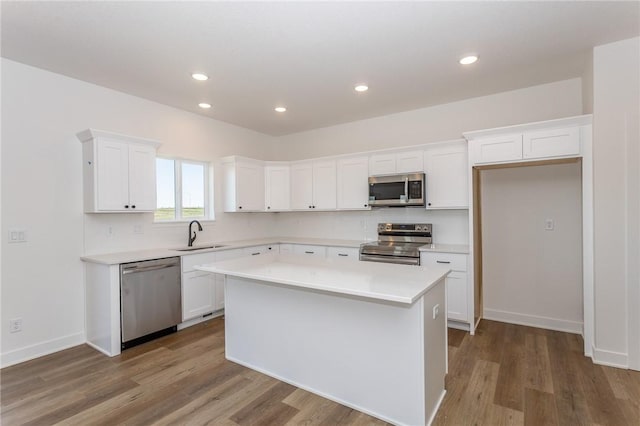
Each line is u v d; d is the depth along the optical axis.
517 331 3.50
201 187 4.67
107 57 2.83
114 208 3.29
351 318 2.18
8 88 2.88
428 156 3.96
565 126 2.96
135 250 3.76
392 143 4.57
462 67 3.10
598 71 2.72
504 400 2.23
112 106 3.57
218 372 2.67
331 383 2.28
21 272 2.94
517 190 3.72
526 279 3.70
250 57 2.85
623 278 2.65
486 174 3.88
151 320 3.29
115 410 2.17
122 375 2.63
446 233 4.18
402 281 2.06
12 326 2.88
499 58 2.93
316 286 1.97
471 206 3.46
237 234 5.05
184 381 2.53
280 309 2.53
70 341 3.21
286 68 3.07
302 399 2.29
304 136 5.50
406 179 4.00
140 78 3.28
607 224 2.70
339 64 3.00
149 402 2.26
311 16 2.25
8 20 2.26
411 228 4.32
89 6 2.11
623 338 2.66
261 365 2.66
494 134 3.31
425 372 1.94
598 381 2.45
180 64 2.97
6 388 2.45
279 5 2.12
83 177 3.33
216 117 4.65
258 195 5.05
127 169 3.39
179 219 4.33
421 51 2.78
